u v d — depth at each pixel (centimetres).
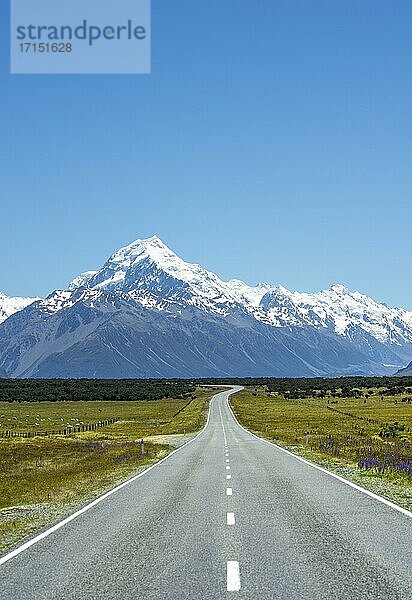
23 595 1204
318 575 1299
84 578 1324
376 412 13125
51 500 2841
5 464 5116
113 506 2419
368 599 1130
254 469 3812
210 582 1269
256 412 13775
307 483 3036
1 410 14800
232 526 1905
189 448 5981
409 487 2848
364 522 1931
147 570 1381
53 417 13062
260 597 1154
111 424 11531
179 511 2239
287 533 1769
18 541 1758
